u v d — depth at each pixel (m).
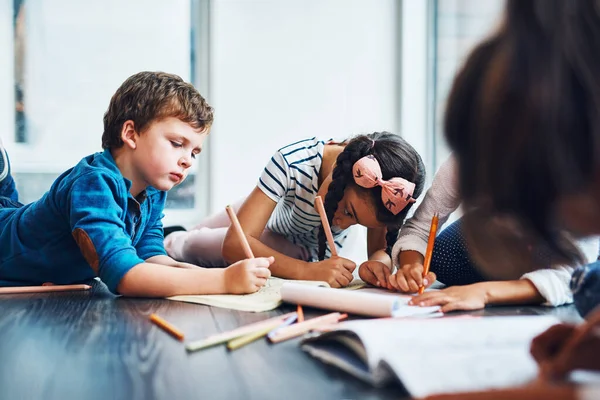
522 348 0.59
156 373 0.64
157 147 1.24
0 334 0.81
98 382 0.62
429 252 1.12
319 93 2.61
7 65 2.44
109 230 1.09
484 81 0.46
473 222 0.52
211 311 0.97
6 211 1.36
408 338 0.62
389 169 1.24
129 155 1.27
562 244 0.51
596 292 0.81
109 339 0.79
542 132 0.41
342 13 2.59
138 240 1.39
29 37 2.46
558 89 0.41
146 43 2.57
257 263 1.09
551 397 0.41
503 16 0.47
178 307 1.00
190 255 1.82
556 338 0.53
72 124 2.53
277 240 1.67
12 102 2.46
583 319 0.83
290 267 1.29
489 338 0.62
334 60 2.60
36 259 1.25
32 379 0.63
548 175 0.42
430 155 2.55
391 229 1.37
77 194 1.13
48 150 2.51
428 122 2.56
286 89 2.60
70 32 2.51
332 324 0.79
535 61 0.43
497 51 0.47
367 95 2.60
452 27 2.28
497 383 0.51
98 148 2.56
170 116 1.24
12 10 2.44
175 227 2.15
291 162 1.44
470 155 0.48
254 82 2.59
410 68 2.57
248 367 0.66
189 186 2.62
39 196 2.50
